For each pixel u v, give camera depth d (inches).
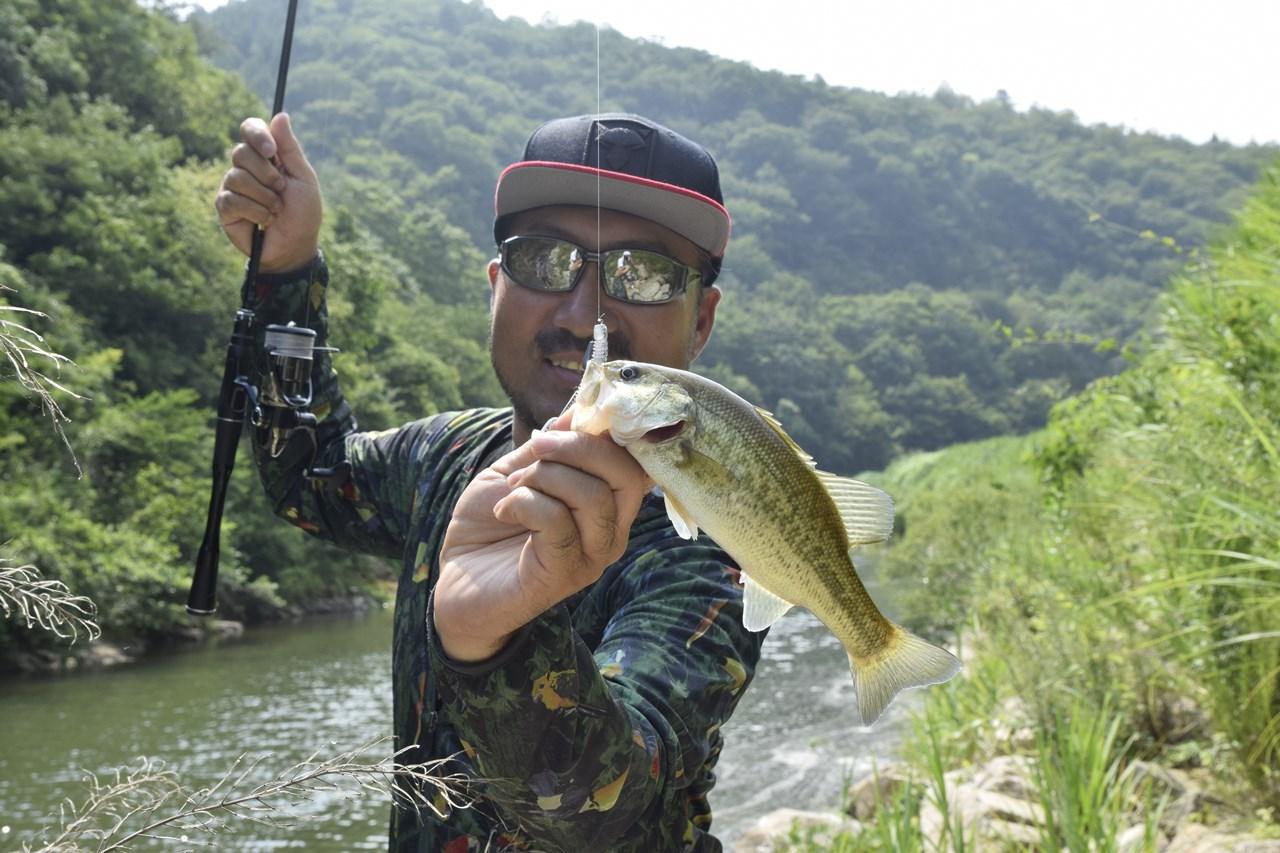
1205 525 217.9
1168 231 5871.1
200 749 509.4
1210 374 261.7
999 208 6461.6
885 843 189.9
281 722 576.4
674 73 6663.4
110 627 828.6
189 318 1406.3
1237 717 213.8
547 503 52.9
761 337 4402.1
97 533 836.0
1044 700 269.3
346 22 5364.2
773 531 64.7
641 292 90.2
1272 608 205.5
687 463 61.3
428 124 4623.5
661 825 72.2
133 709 606.2
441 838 77.7
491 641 56.5
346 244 2175.2
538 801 59.2
